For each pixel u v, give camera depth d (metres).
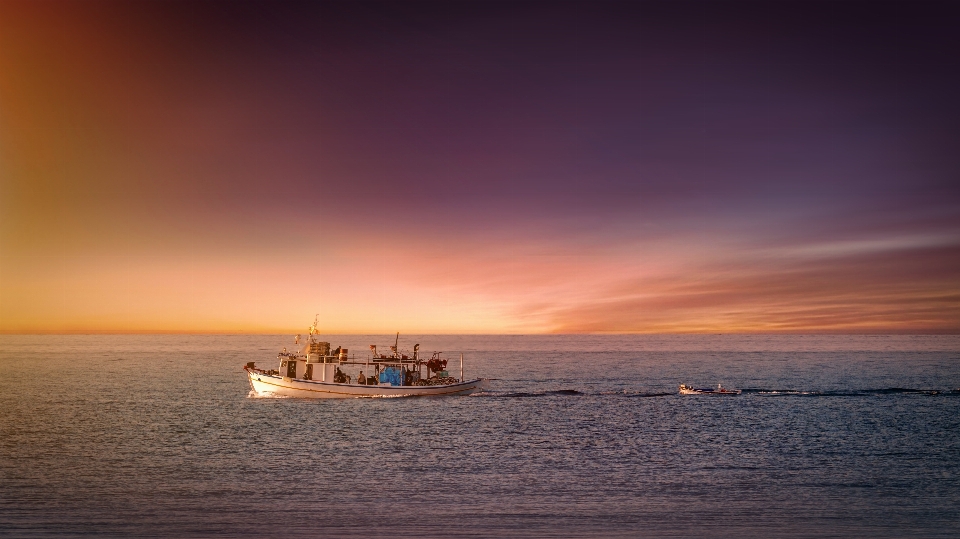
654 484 53.84
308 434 79.12
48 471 58.78
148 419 92.12
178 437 77.19
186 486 53.25
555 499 49.28
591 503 48.22
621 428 82.75
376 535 41.03
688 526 42.84
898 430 79.75
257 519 44.34
